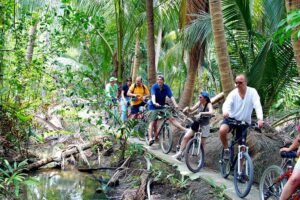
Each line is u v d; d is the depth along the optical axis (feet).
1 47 27.09
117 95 39.42
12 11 28.09
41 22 32.42
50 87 31.19
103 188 25.52
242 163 19.21
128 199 22.74
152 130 31.30
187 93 35.91
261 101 29.09
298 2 16.05
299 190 13.41
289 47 26.32
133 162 29.73
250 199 18.60
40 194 23.57
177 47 57.21
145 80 77.51
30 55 30.94
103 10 45.73
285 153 14.71
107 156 32.58
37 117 37.47
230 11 29.68
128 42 45.39
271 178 16.92
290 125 31.14
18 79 29.09
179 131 29.89
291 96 33.19
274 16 28.48
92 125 34.09
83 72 29.96
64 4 26.40
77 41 32.76
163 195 22.90
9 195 21.34
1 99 28.71
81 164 31.53
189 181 22.97
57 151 33.22
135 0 43.21
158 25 52.80
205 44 35.55
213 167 24.67
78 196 23.62
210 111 23.70
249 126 19.61
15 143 29.71
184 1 34.22
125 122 31.37
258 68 27.48
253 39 30.30
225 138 20.40
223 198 19.42
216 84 49.65
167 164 26.45
